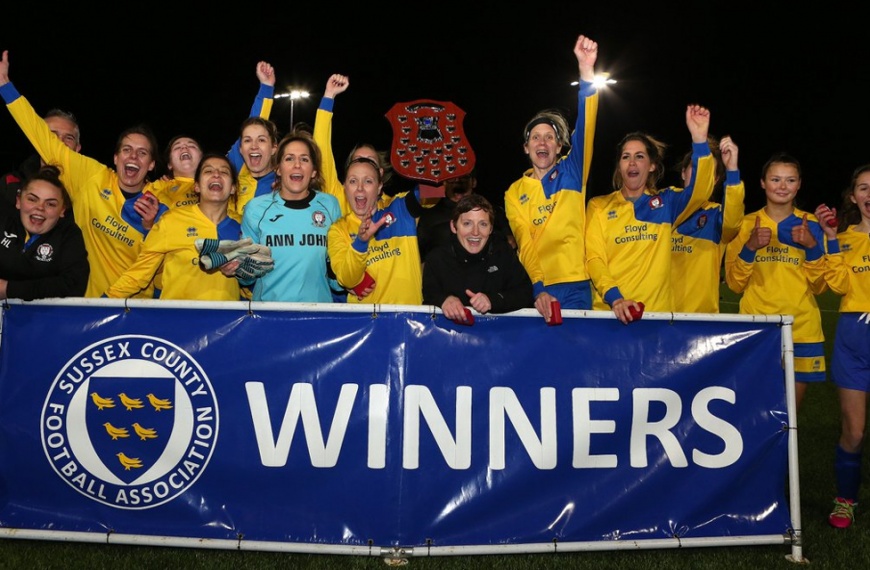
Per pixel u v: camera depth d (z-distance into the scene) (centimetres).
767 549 375
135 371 343
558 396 353
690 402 361
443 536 344
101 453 343
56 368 344
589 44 427
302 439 343
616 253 445
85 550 354
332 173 517
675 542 352
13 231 375
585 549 347
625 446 356
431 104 458
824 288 446
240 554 356
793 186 457
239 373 343
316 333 347
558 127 444
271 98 546
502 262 367
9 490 344
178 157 471
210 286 396
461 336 351
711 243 477
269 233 388
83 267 373
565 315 354
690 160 477
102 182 446
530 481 350
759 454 362
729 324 365
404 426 344
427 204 448
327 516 342
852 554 370
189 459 342
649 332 361
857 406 416
